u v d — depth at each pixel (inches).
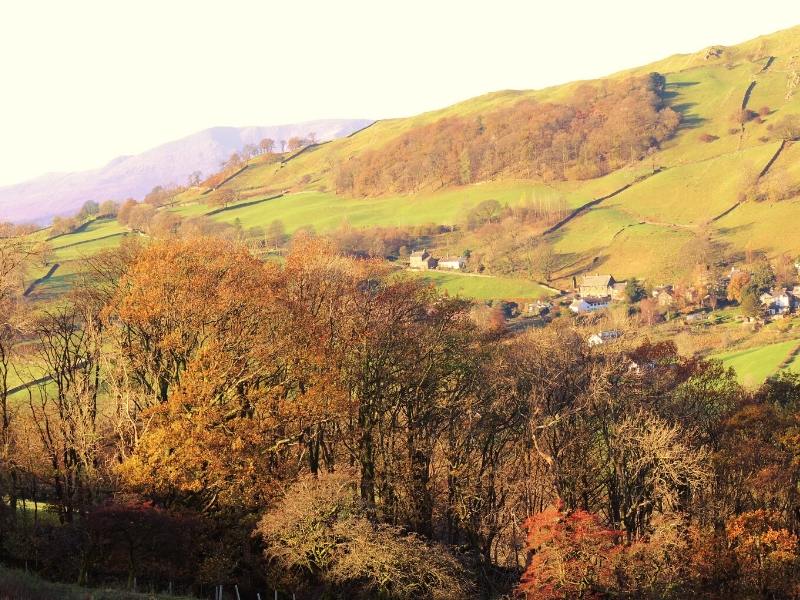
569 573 1731.1
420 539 1873.8
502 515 2177.7
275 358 2086.6
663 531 1929.1
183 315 2049.7
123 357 2073.1
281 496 1903.3
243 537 1900.8
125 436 2116.1
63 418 2028.8
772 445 2225.6
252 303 2133.4
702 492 2132.1
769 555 1849.2
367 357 2165.4
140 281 2095.2
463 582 1784.0
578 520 1787.6
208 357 1961.1
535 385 2215.8
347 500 1786.4
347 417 2090.3
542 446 2207.2
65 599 1403.8
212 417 1929.1
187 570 1800.0
